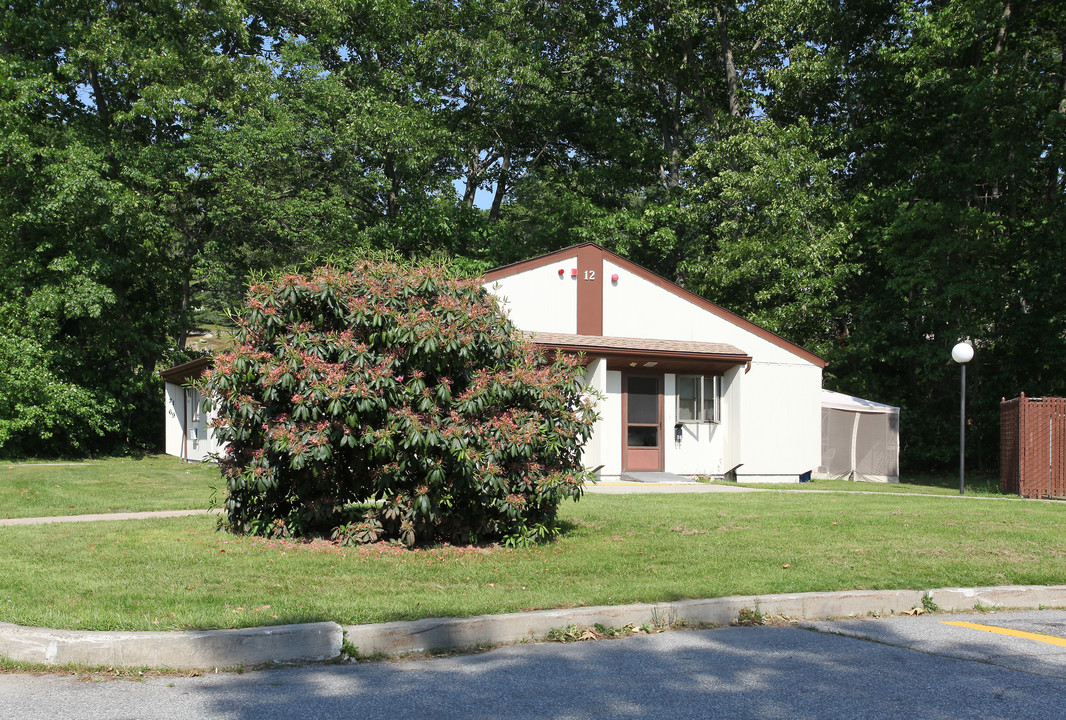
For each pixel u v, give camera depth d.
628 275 19.78
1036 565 8.26
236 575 7.15
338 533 8.76
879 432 22.45
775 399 20.61
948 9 24.42
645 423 19.83
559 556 8.35
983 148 25.02
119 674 4.94
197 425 22.45
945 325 25.45
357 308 8.44
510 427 8.69
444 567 7.70
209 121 26.23
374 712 4.36
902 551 8.86
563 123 34.72
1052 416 16.66
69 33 24.58
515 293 18.77
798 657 5.51
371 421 8.53
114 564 7.57
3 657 5.07
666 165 36.12
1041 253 23.89
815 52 28.41
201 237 28.44
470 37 31.61
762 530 10.22
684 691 4.78
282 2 30.30
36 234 23.88
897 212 25.38
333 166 28.44
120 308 26.02
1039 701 4.65
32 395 22.38
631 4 31.78
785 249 25.91
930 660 5.48
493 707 4.46
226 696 4.58
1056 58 25.25
